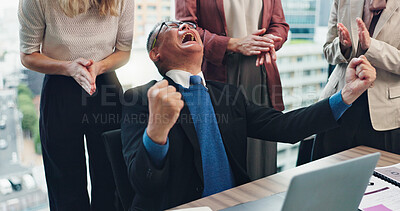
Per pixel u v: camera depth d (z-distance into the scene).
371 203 1.02
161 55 1.33
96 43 1.57
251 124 1.41
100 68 1.56
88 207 1.74
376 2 1.81
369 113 1.90
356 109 1.92
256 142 2.11
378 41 1.78
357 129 1.95
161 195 1.19
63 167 1.64
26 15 1.46
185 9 1.84
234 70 1.89
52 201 1.72
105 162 1.71
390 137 1.94
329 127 1.26
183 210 0.96
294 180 0.68
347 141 1.95
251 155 2.12
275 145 2.19
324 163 1.33
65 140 1.61
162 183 1.05
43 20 1.48
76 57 1.56
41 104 1.59
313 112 1.27
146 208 1.18
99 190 1.72
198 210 0.96
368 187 1.11
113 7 1.53
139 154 1.02
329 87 2.02
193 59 1.31
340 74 1.96
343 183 0.77
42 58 1.52
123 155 1.22
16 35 1.75
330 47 1.95
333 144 1.98
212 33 1.86
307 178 0.70
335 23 2.01
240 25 1.85
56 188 1.68
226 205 1.02
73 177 1.68
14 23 1.74
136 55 2.03
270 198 1.06
